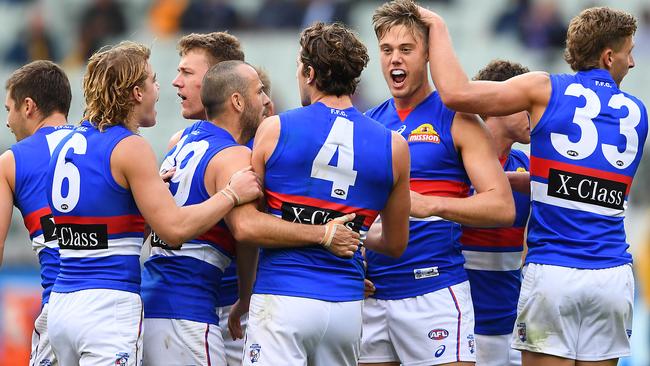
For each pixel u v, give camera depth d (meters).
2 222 18.91
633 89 46.34
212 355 17.98
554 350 18.36
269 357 16.75
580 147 18.31
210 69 18.64
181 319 17.81
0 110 50.28
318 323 16.84
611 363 18.59
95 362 16.97
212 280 18.28
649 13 48.66
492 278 21.62
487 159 18.83
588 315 18.34
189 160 18.11
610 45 18.72
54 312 17.41
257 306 17.11
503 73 21.55
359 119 17.34
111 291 17.22
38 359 18.98
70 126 19.66
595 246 18.22
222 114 18.41
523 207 21.41
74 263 17.44
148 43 51.00
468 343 19.03
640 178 40.00
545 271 18.33
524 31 49.31
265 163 17.20
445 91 18.53
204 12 52.62
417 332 19.09
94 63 17.64
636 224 38.28
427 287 19.20
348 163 16.98
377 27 19.30
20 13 54.78
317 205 17.00
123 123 17.58
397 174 17.31
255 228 16.86
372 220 17.42
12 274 35.09
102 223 17.28
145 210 17.09
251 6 53.12
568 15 49.28
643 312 34.66
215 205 16.89
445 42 18.91
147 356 17.91
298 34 51.12
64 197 17.41
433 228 19.27
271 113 21.12
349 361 17.52
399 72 19.03
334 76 17.19
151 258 18.33
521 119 21.11
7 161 19.20
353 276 17.33
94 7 53.78
